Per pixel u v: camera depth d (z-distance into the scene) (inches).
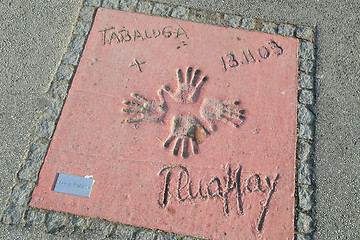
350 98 57.2
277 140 54.6
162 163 53.4
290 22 61.7
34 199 51.5
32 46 59.6
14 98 56.6
